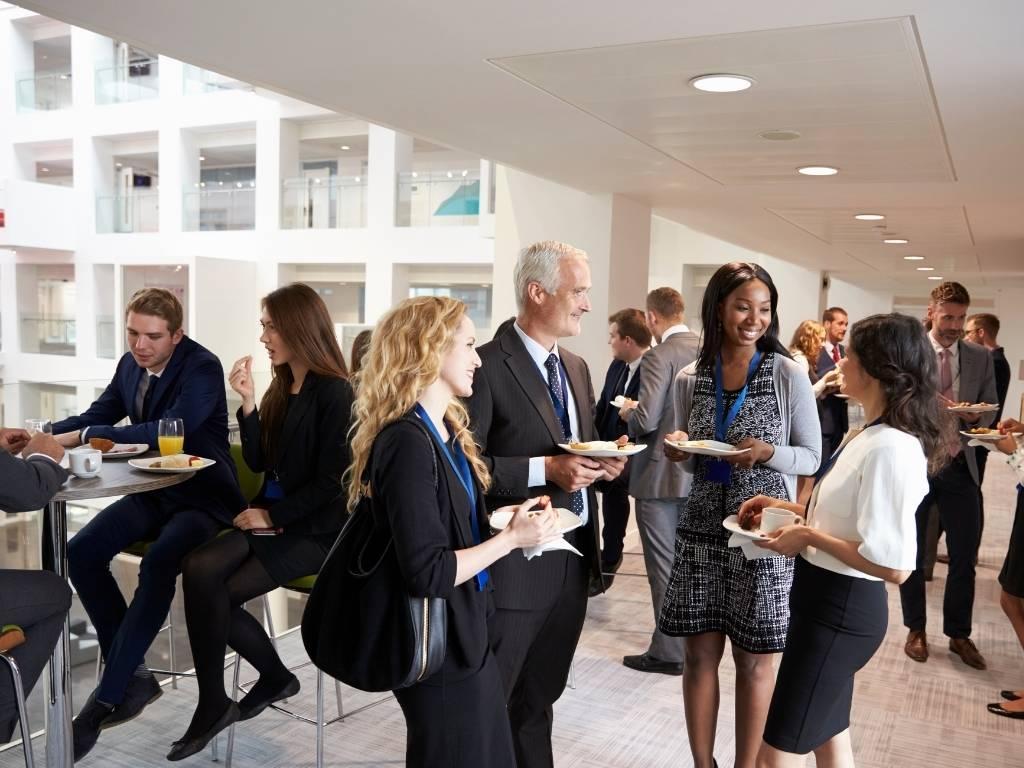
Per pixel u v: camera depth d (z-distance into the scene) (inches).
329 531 104.0
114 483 89.8
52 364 653.9
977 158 161.6
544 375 87.7
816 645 77.1
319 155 687.7
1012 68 103.6
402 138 580.1
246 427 111.6
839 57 102.3
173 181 645.3
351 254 586.6
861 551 72.4
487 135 155.9
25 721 83.6
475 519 72.5
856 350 76.5
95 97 673.0
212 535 111.8
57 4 93.8
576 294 85.7
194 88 641.0
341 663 65.8
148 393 120.1
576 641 90.0
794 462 92.0
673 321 142.3
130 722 120.0
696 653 97.7
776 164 174.4
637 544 215.3
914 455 72.8
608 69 111.2
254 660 106.3
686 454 98.5
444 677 67.4
